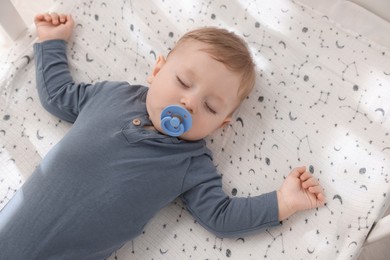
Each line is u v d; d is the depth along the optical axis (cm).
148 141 98
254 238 101
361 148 106
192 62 100
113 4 122
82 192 92
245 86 105
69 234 89
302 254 99
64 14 119
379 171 103
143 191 96
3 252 87
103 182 93
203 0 123
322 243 99
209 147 112
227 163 110
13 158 106
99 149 96
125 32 121
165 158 99
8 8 109
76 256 90
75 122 103
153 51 120
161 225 104
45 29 115
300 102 113
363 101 111
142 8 123
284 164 108
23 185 95
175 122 95
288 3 122
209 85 99
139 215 96
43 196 91
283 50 118
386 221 96
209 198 101
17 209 91
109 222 93
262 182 108
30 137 108
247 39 120
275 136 111
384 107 109
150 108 102
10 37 116
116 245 95
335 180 104
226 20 122
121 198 94
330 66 116
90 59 118
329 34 119
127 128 99
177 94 99
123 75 117
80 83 110
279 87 115
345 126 109
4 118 109
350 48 117
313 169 106
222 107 101
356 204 101
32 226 88
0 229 89
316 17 121
